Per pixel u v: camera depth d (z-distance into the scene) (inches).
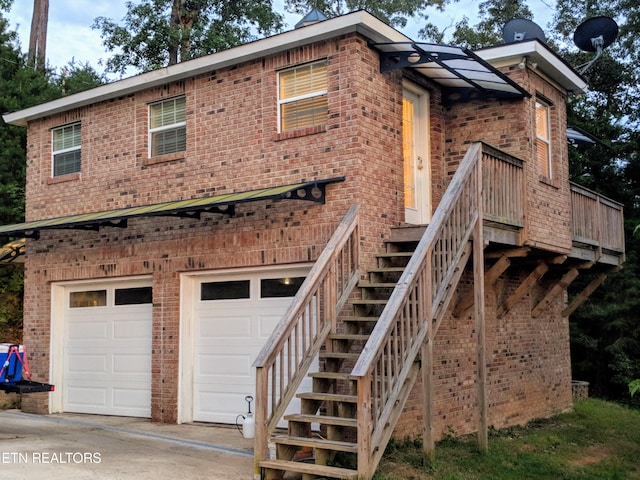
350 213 366.9
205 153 439.8
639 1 920.3
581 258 511.8
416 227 384.2
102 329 493.7
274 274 415.5
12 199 744.3
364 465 271.3
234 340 429.7
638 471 375.2
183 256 441.4
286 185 397.4
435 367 401.4
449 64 395.5
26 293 526.0
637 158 840.3
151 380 453.4
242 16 1005.8
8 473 292.0
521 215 411.2
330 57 389.7
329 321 341.4
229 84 433.1
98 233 487.5
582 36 537.0
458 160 454.3
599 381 851.4
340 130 382.0
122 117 486.0
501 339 481.7
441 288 329.7
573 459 392.8
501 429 463.2
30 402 505.0
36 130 538.9
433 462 322.0
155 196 460.8
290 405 398.3
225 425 427.5
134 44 922.7
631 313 805.9
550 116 486.3
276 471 294.4
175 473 301.3
